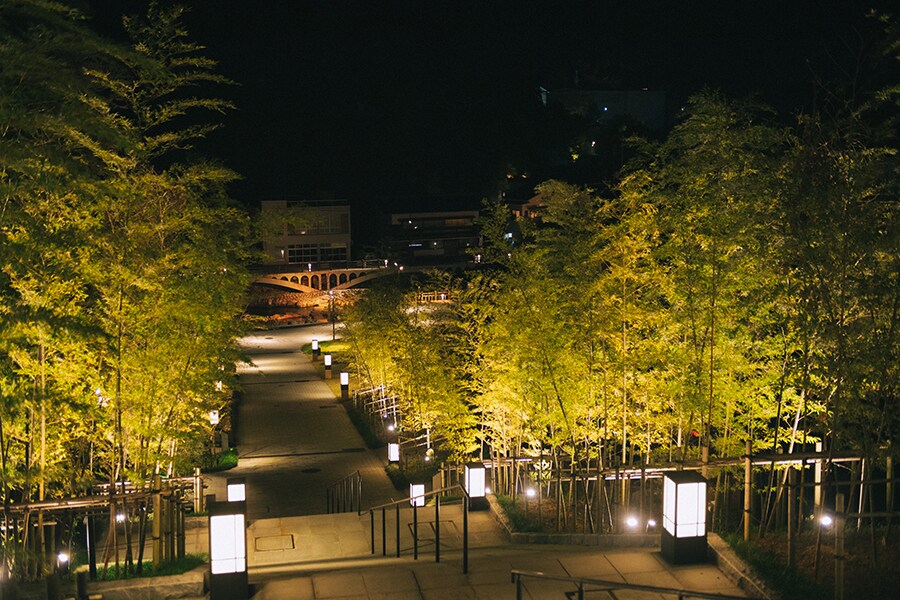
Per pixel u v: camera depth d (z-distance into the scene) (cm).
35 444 1251
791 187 1134
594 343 1573
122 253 1277
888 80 1231
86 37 918
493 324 1917
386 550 1323
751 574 883
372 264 7306
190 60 1432
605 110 10325
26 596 886
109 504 1077
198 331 1488
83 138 1191
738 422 1500
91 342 1170
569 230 1673
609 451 1744
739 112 1429
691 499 952
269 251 6981
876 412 1098
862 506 1088
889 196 1160
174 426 1580
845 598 831
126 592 902
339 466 2698
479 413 2442
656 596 881
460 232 7694
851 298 1120
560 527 1384
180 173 2319
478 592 910
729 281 1343
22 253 946
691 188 1381
